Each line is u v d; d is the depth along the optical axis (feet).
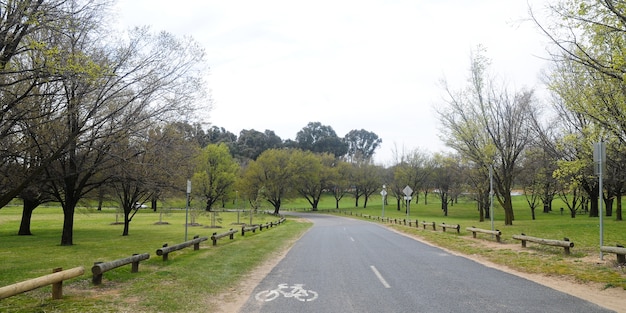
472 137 100.22
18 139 54.24
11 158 54.19
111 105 57.11
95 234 97.55
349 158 433.07
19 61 42.04
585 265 37.45
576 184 87.71
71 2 42.19
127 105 58.03
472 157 102.58
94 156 70.74
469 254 50.75
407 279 33.45
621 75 39.83
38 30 38.78
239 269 40.57
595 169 40.88
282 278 35.42
